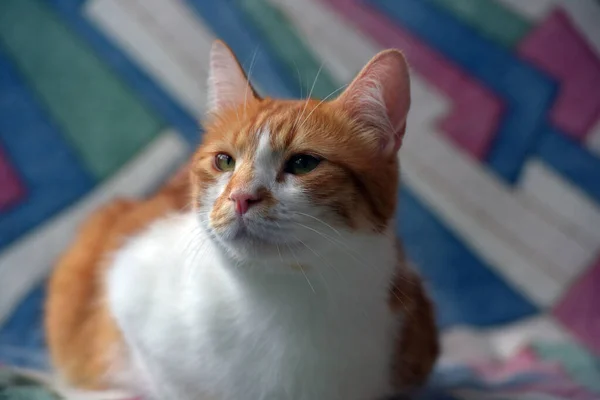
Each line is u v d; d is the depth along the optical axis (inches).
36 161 31.4
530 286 31.9
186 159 32.1
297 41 33.3
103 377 24.6
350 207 20.0
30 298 30.1
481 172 32.6
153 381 22.6
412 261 30.5
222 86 22.7
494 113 33.0
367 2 33.9
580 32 33.5
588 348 29.8
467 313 31.6
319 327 20.5
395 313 21.7
